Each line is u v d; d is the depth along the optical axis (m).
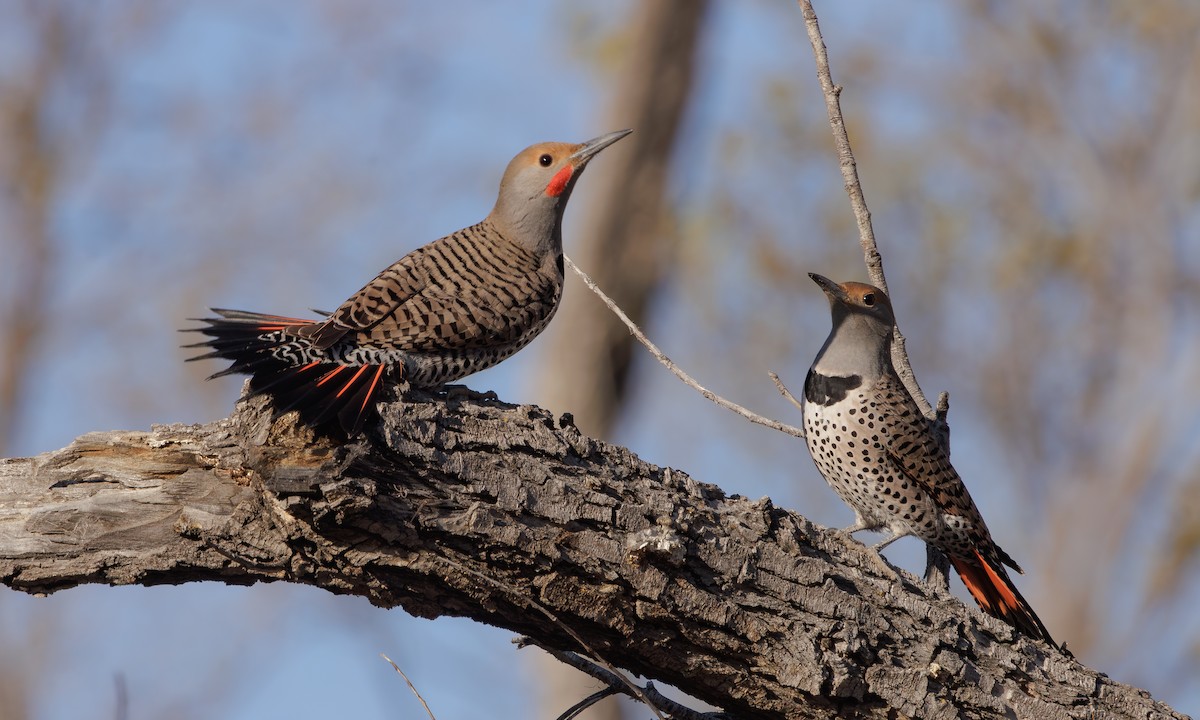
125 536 7.96
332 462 7.46
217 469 7.94
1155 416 24.50
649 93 25.11
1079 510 24.44
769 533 8.57
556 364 24.73
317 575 7.92
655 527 8.13
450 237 10.20
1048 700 8.85
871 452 11.08
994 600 11.24
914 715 8.55
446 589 8.00
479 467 7.84
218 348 8.91
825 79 10.87
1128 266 25.33
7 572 8.02
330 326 9.12
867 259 11.34
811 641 8.38
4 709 20.69
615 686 8.61
